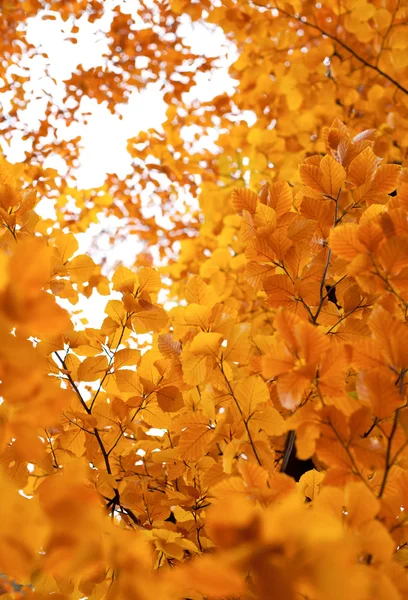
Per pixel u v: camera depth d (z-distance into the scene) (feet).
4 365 4.71
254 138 13.03
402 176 6.76
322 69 11.87
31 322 4.30
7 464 7.18
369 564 6.16
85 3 15.10
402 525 6.37
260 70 13.15
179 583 4.49
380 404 6.28
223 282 11.76
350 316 7.40
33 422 5.41
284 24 12.25
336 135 7.34
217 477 7.15
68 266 7.63
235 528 4.21
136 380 7.52
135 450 7.83
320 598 4.17
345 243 6.57
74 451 7.61
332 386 6.34
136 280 7.50
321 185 7.27
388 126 11.84
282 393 6.32
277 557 4.15
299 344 6.34
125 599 5.28
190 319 7.09
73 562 5.21
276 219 7.32
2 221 7.40
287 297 7.31
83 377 7.47
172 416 7.84
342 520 6.16
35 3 15.02
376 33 11.38
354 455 6.32
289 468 8.38
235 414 7.05
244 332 7.04
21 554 4.70
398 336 6.30
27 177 14.10
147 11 15.17
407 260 6.53
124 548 5.19
